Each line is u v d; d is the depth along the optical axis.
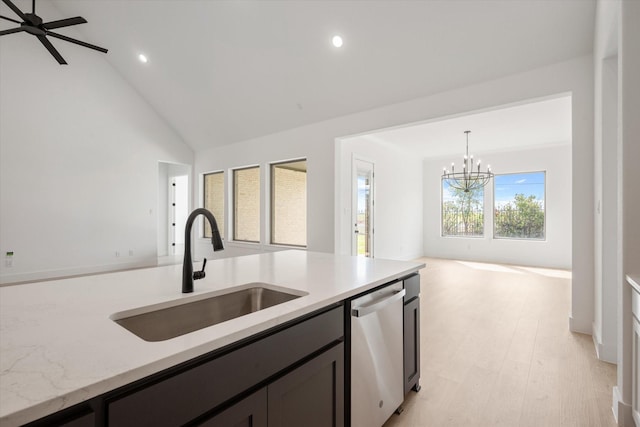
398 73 3.75
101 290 1.35
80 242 5.59
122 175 6.12
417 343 2.01
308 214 5.21
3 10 4.74
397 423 1.75
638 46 1.63
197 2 3.93
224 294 1.40
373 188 6.31
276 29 3.83
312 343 1.17
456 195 8.02
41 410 0.55
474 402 1.94
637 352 1.55
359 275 1.68
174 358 0.74
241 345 0.91
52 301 1.18
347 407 1.37
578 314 3.03
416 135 6.00
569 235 6.53
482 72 3.38
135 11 4.51
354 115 4.63
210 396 0.82
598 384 2.14
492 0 2.78
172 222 7.93
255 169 6.40
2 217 4.83
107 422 0.64
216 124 6.20
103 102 5.87
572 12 2.68
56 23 3.03
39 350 0.76
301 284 1.47
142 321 1.13
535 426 1.73
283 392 1.04
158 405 0.72
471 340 2.88
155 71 5.55
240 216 6.63
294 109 5.00
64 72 5.40
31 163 5.08
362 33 3.46
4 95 4.82
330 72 4.11
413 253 7.94
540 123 5.26
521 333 3.03
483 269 6.46
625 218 1.66
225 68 4.78
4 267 4.84
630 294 1.65
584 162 2.94
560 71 3.04
